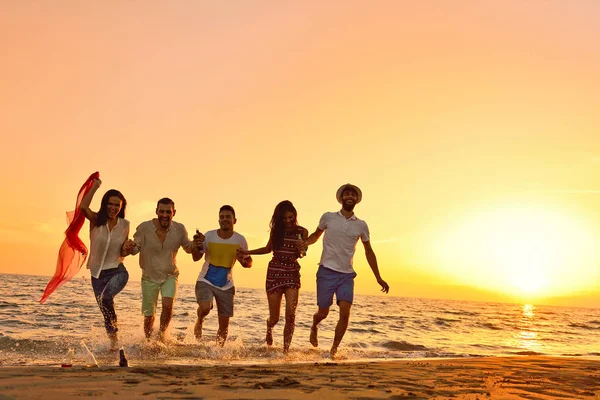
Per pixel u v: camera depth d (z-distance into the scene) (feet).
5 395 9.81
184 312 50.70
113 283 21.24
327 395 10.84
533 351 33.30
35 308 45.75
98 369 14.30
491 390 12.57
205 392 10.75
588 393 13.00
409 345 31.60
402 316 76.74
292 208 23.59
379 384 12.77
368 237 23.71
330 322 48.34
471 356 27.30
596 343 45.55
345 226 23.32
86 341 22.70
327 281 23.45
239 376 13.47
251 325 39.32
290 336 23.06
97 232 21.44
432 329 51.52
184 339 24.89
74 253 21.74
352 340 33.17
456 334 47.03
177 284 23.45
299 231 23.71
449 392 11.96
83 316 39.52
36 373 12.90
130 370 14.23
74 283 137.28
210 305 23.85
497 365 18.98
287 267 23.47
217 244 23.84
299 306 90.74
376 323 54.49
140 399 9.82
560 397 12.09
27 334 27.09
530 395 12.09
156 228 22.81
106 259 21.52
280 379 13.03
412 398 10.90
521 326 69.36
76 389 10.68
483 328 59.16
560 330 64.85
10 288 100.17
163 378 12.68
